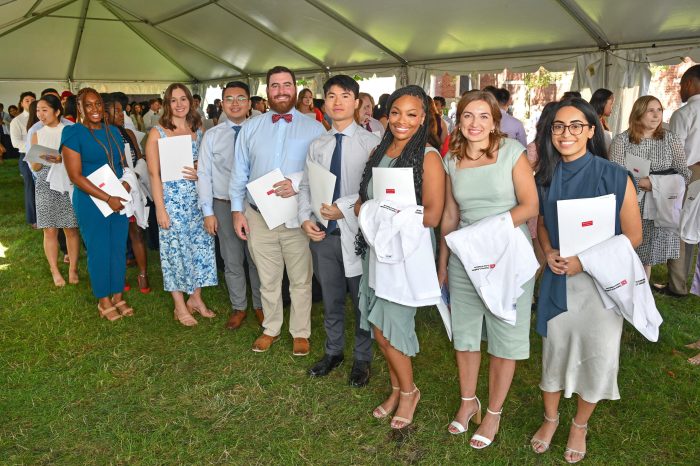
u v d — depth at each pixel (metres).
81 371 3.48
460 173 2.46
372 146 3.01
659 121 3.94
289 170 3.36
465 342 2.61
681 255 4.47
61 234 6.02
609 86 6.93
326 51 10.48
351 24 8.52
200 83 17.75
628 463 2.53
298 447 2.70
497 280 2.35
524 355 2.50
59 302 4.65
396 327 2.60
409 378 2.81
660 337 3.78
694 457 2.57
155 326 4.18
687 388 3.14
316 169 2.92
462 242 2.34
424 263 2.49
